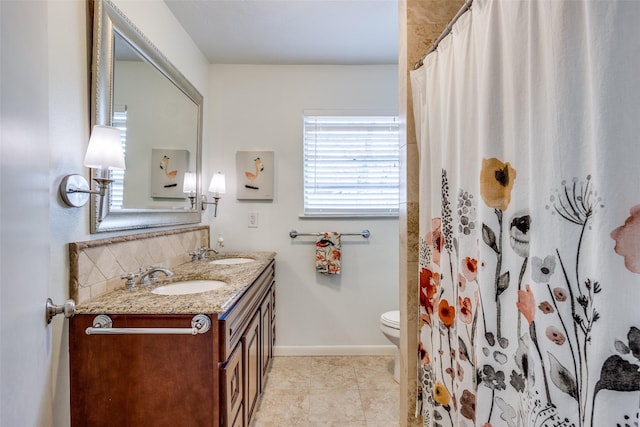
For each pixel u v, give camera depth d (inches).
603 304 20.9
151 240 57.1
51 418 34.3
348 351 93.6
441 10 53.2
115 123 46.6
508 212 30.4
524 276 28.5
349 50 86.4
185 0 65.3
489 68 31.5
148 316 37.5
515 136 28.9
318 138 96.1
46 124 31.1
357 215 93.8
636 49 19.6
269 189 93.4
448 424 42.4
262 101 94.0
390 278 94.4
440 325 43.2
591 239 21.9
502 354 31.2
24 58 26.9
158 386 37.7
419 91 49.6
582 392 22.7
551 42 24.1
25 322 27.1
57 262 36.7
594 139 21.2
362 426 61.4
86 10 41.6
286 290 94.0
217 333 38.0
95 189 42.3
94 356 37.6
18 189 25.9
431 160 45.5
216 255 84.2
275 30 76.7
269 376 80.4
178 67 72.4
